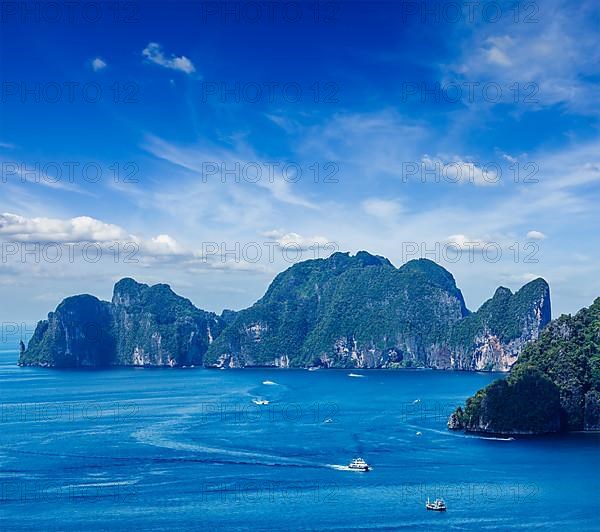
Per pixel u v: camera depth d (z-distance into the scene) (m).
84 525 165.12
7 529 162.88
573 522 166.88
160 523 166.12
